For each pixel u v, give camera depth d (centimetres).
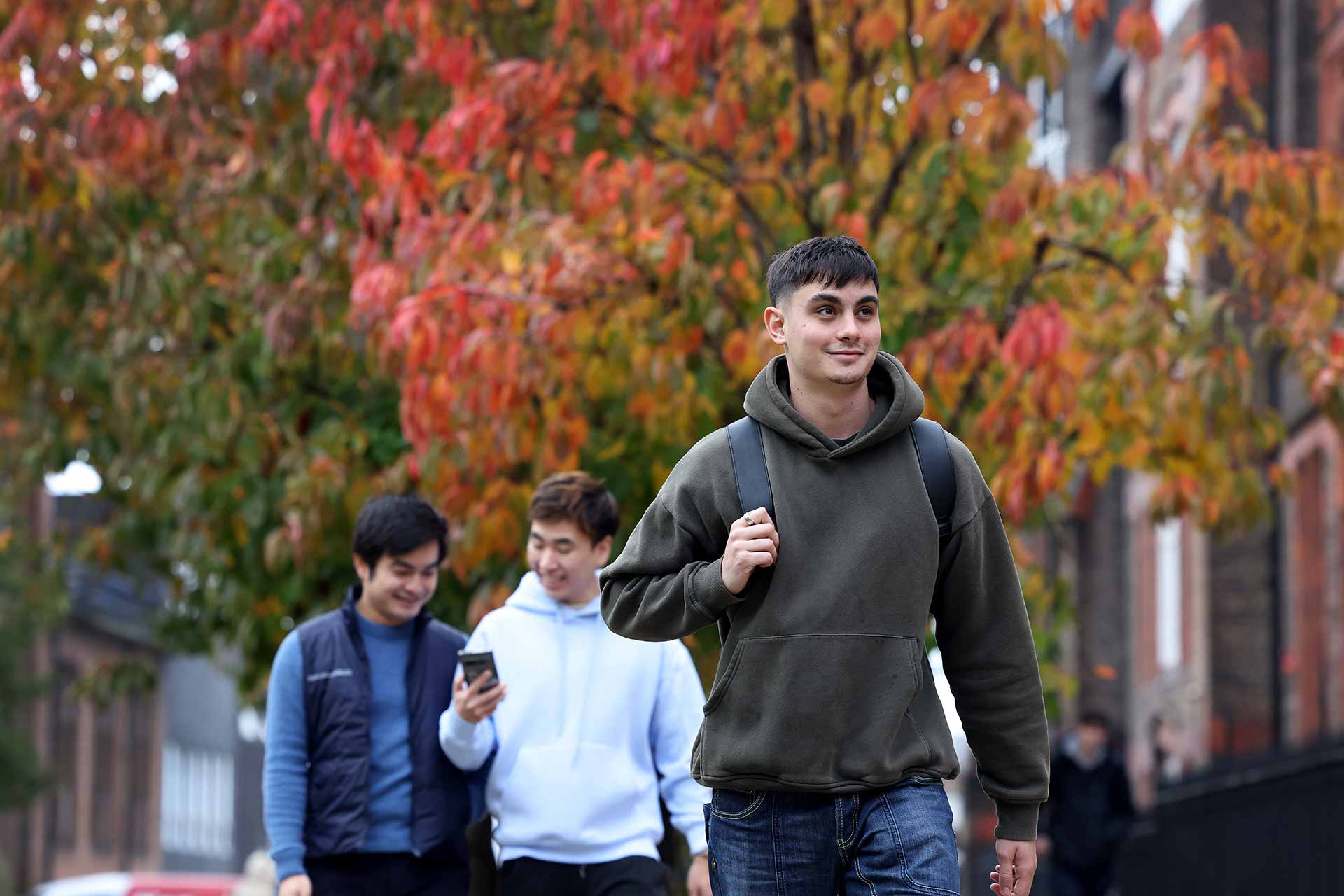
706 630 3005
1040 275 2870
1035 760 1371
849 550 1297
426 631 2069
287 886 1981
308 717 2020
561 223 2692
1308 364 2811
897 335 2711
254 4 3256
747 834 1338
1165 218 2834
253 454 3391
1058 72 2673
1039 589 3148
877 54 2980
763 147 2983
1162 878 6556
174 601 4278
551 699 2000
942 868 1283
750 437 1341
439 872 2020
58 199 3494
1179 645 7944
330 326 3272
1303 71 6291
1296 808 4375
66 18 3438
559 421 2672
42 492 10969
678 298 2698
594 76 3044
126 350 3603
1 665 9944
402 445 3338
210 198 3547
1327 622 5931
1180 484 2844
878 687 1295
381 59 3359
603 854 1970
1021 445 2717
